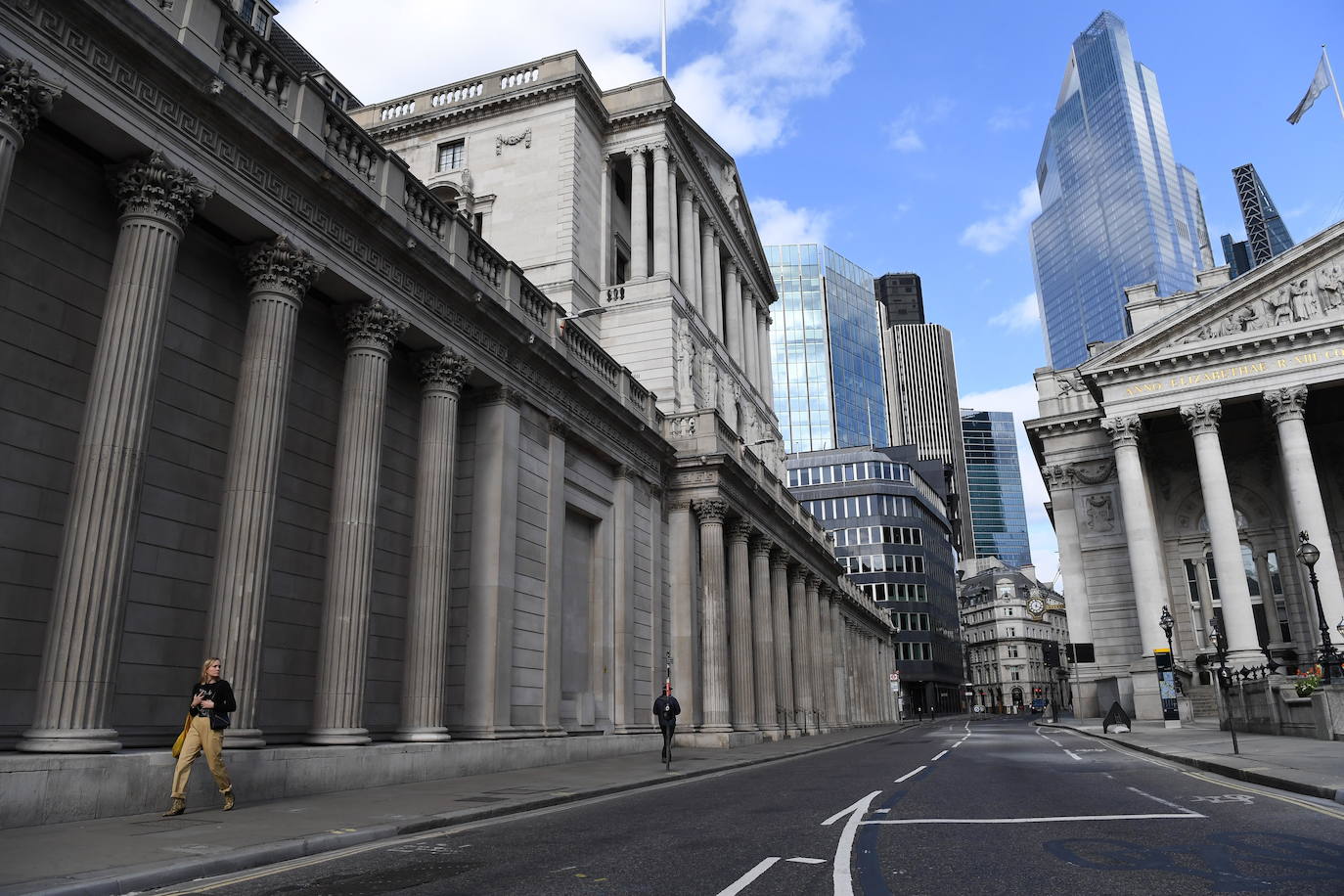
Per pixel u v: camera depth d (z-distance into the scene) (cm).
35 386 1209
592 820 1155
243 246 1498
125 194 1253
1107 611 4878
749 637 3491
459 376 1953
